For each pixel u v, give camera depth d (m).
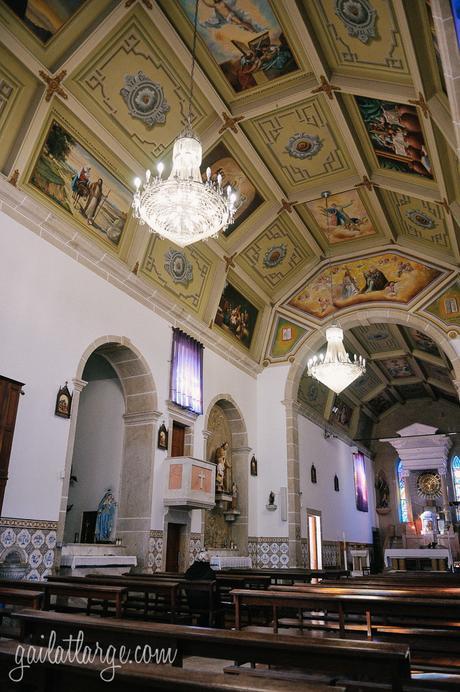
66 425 9.67
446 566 21.25
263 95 11.03
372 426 28.36
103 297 11.19
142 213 8.22
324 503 20.30
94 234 11.15
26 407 8.96
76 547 9.95
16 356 8.94
